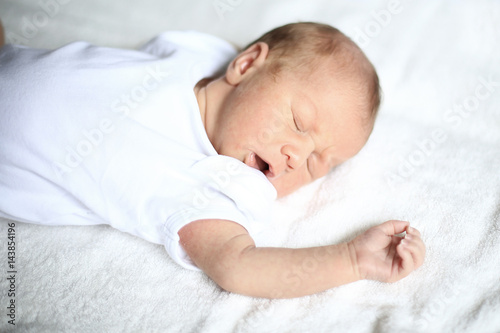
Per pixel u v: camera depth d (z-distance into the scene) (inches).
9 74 52.8
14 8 75.5
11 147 50.2
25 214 51.1
